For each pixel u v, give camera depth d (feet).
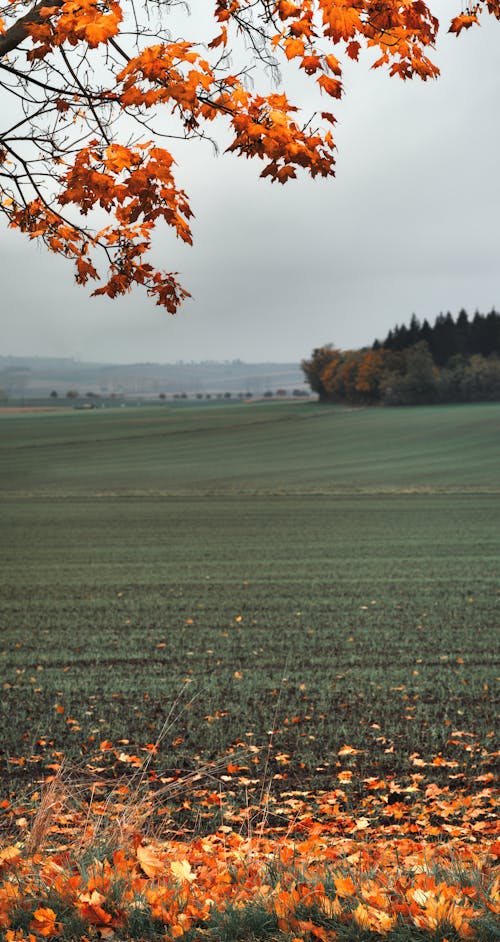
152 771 27.04
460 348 542.98
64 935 11.93
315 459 255.50
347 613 63.05
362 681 42.19
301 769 28.19
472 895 12.64
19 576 84.12
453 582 77.05
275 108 12.74
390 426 337.93
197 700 38.45
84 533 119.44
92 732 32.78
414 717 34.91
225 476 216.33
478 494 166.50
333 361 563.48
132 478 213.87
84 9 11.71
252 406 578.66
